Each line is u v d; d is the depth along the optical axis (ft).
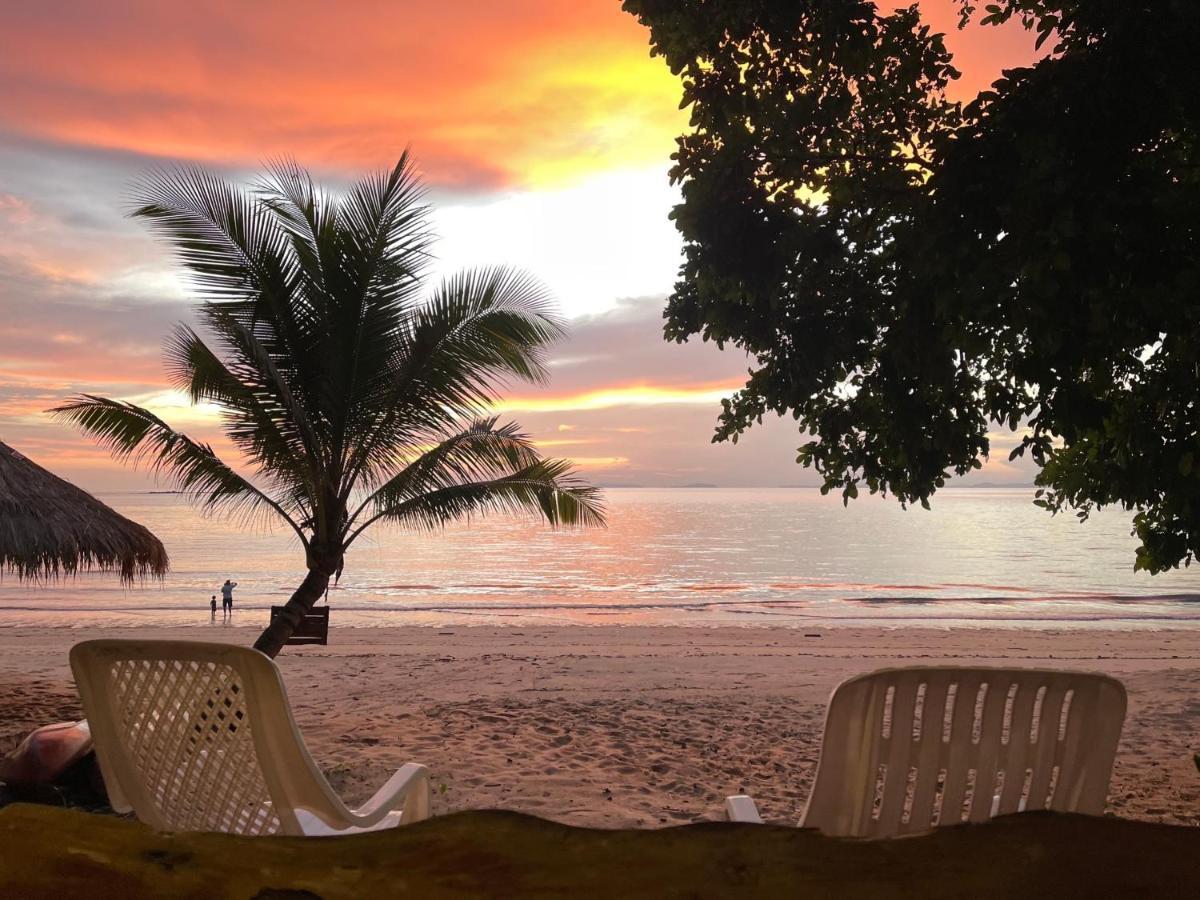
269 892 1.97
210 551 330.34
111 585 178.50
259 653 8.29
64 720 30.58
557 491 28.58
